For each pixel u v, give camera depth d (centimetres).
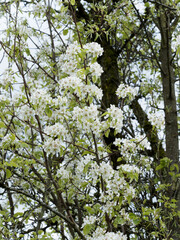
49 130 347
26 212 421
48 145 346
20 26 391
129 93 380
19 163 359
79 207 477
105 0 620
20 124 438
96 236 338
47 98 347
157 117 352
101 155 382
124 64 645
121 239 348
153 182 459
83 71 324
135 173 338
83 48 338
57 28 554
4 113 366
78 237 406
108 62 627
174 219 407
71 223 357
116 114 323
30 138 461
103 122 337
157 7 557
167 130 533
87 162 333
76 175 449
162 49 586
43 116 385
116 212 347
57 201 451
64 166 465
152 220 366
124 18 594
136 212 420
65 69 337
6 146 343
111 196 346
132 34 626
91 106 322
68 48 333
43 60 519
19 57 405
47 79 521
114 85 607
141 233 428
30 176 426
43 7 498
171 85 540
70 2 388
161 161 396
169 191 420
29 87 397
